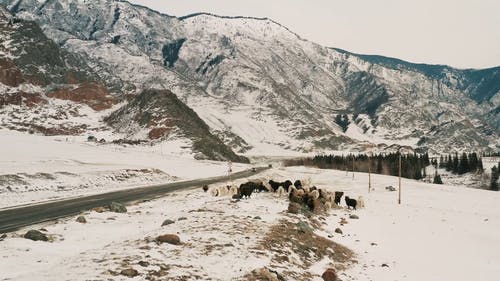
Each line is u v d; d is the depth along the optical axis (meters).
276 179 104.81
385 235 32.97
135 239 20.53
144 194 55.97
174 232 22.12
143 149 176.00
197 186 71.38
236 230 23.64
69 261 16.39
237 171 137.38
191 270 16.25
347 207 49.00
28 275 14.54
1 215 36.28
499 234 38.22
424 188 90.56
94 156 112.75
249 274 17.03
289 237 24.20
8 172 60.38
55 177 65.56
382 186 94.19
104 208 32.59
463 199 72.44
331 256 23.78
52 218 34.25
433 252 28.61
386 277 21.69
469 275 23.41
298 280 18.34
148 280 14.60
